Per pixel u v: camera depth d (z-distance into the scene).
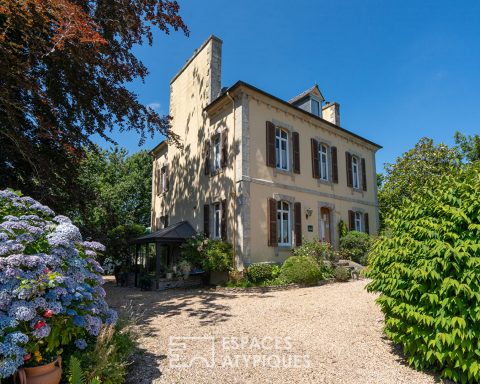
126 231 16.02
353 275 11.80
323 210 14.80
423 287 3.47
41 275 2.80
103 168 24.77
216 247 11.20
